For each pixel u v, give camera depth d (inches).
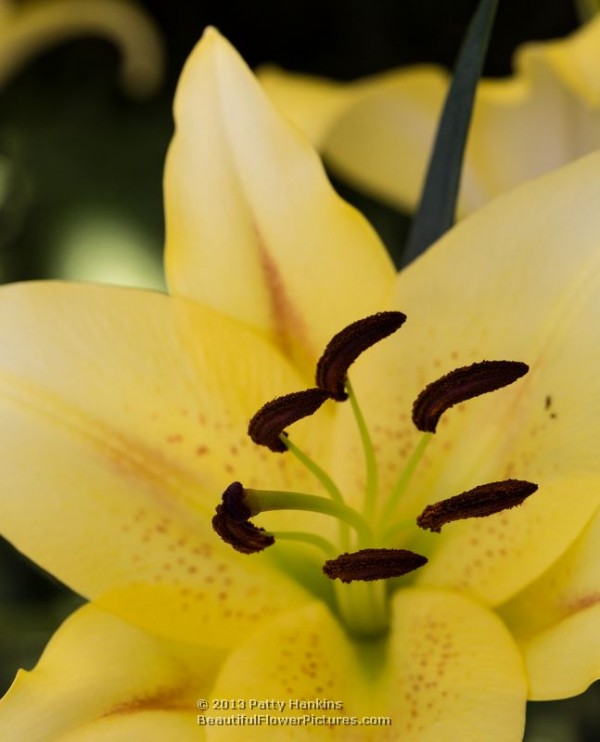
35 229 28.1
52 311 16.3
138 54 28.5
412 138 21.6
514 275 16.1
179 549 16.4
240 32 30.8
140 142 29.0
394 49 30.1
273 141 16.4
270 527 16.8
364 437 16.3
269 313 16.5
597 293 15.9
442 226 16.9
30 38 27.1
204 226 16.5
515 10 29.7
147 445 16.4
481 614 15.9
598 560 15.5
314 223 16.4
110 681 15.9
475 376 15.7
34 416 16.2
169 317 16.3
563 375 16.0
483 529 16.3
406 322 16.4
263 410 15.6
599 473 15.9
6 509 16.1
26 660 22.2
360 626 16.5
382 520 16.6
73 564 16.2
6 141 28.9
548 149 21.1
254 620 16.5
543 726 21.9
